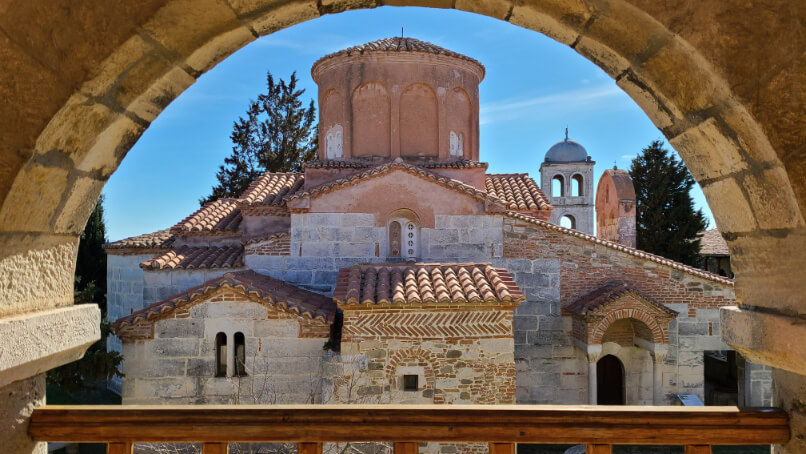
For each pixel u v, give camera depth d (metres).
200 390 11.23
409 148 16.78
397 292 10.65
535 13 2.48
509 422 2.51
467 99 17.66
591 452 2.51
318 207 14.41
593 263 14.66
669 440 2.49
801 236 2.16
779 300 2.31
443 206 14.50
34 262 2.44
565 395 14.43
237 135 35.06
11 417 2.43
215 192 34.62
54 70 2.20
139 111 2.61
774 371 2.64
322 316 11.25
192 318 11.30
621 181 29.80
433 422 2.52
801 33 2.09
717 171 2.55
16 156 2.17
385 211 14.43
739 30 2.13
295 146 35.69
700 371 14.41
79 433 2.55
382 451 9.41
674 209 29.98
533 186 18.03
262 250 14.40
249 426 2.54
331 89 17.39
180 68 2.54
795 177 2.12
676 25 2.17
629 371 14.70
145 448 10.03
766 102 2.13
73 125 2.32
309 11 2.49
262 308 11.34
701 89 2.30
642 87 2.60
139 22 2.23
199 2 2.23
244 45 2.63
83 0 2.19
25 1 2.14
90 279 26.22
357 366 10.37
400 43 17.05
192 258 14.91
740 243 2.58
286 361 11.30
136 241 17.66
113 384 17.88
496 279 11.14
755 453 12.19
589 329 13.37
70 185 2.53
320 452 2.55
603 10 2.28
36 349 2.35
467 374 10.41
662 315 13.45
